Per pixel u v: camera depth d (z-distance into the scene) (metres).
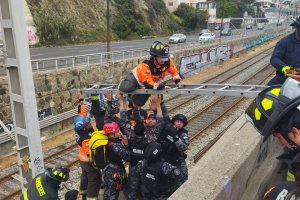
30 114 6.78
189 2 87.75
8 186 11.62
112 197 5.28
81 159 6.19
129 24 56.88
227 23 77.31
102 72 21.77
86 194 6.28
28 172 7.27
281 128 1.54
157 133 5.02
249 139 3.48
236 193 2.97
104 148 5.19
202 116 18.20
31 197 5.27
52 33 40.19
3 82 15.33
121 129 5.25
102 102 6.25
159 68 4.84
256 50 56.72
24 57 6.51
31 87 6.73
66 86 18.78
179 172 4.73
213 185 2.65
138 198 5.32
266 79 29.45
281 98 1.53
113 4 56.53
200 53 35.03
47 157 13.70
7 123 15.61
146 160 4.71
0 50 6.64
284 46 4.08
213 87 4.89
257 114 1.67
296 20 3.88
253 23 95.88
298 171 1.51
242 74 32.09
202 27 82.38
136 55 30.08
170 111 19.17
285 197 1.55
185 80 30.56
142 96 5.05
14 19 6.27
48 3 42.16
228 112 19.00
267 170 3.50
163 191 4.76
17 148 7.23
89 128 6.41
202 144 14.25
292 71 3.74
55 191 5.32
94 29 48.97
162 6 71.62
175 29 73.06
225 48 43.09
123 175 5.36
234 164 2.95
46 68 19.72
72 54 32.31
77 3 47.78
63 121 18.47
